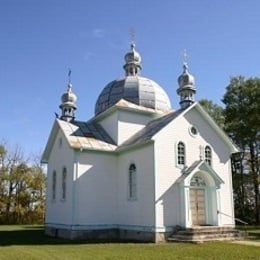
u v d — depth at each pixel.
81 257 13.76
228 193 23.73
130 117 25.62
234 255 14.05
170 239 19.59
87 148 22.94
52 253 14.96
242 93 39.16
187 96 26.53
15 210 44.34
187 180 20.83
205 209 22.33
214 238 19.69
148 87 28.94
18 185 45.94
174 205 20.52
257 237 21.48
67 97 29.31
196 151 22.73
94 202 22.73
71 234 21.69
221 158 24.12
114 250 15.77
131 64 31.00
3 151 45.56
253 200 39.16
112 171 23.84
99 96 30.55
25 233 27.30
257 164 38.31
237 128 38.22
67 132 24.31
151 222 19.92
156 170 20.41
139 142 21.56
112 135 25.31
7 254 14.67
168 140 21.47
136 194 21.77
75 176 22.53
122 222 22.59
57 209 24.83
